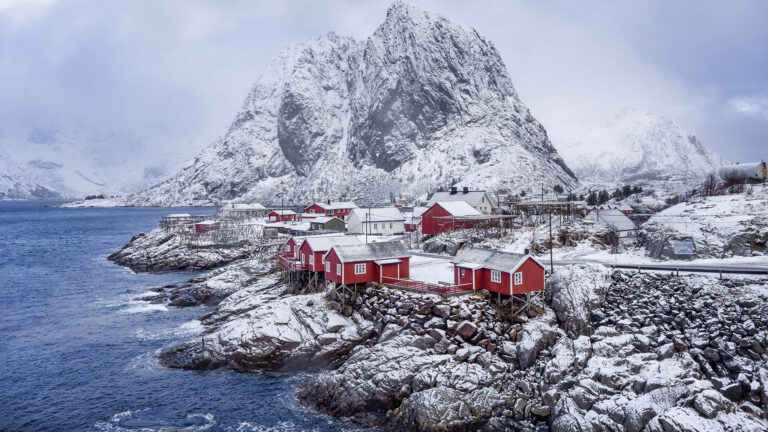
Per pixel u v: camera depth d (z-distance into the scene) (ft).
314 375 140.97
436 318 138.82
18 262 357.82
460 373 117.08
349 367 127.24
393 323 147.64
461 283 158.20
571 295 143.74
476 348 129.90
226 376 141.49
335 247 168.86
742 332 113.60
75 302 231.71
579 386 105.40
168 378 141.49
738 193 240.94
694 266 157.69
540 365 121.90
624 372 108.06
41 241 504.02
